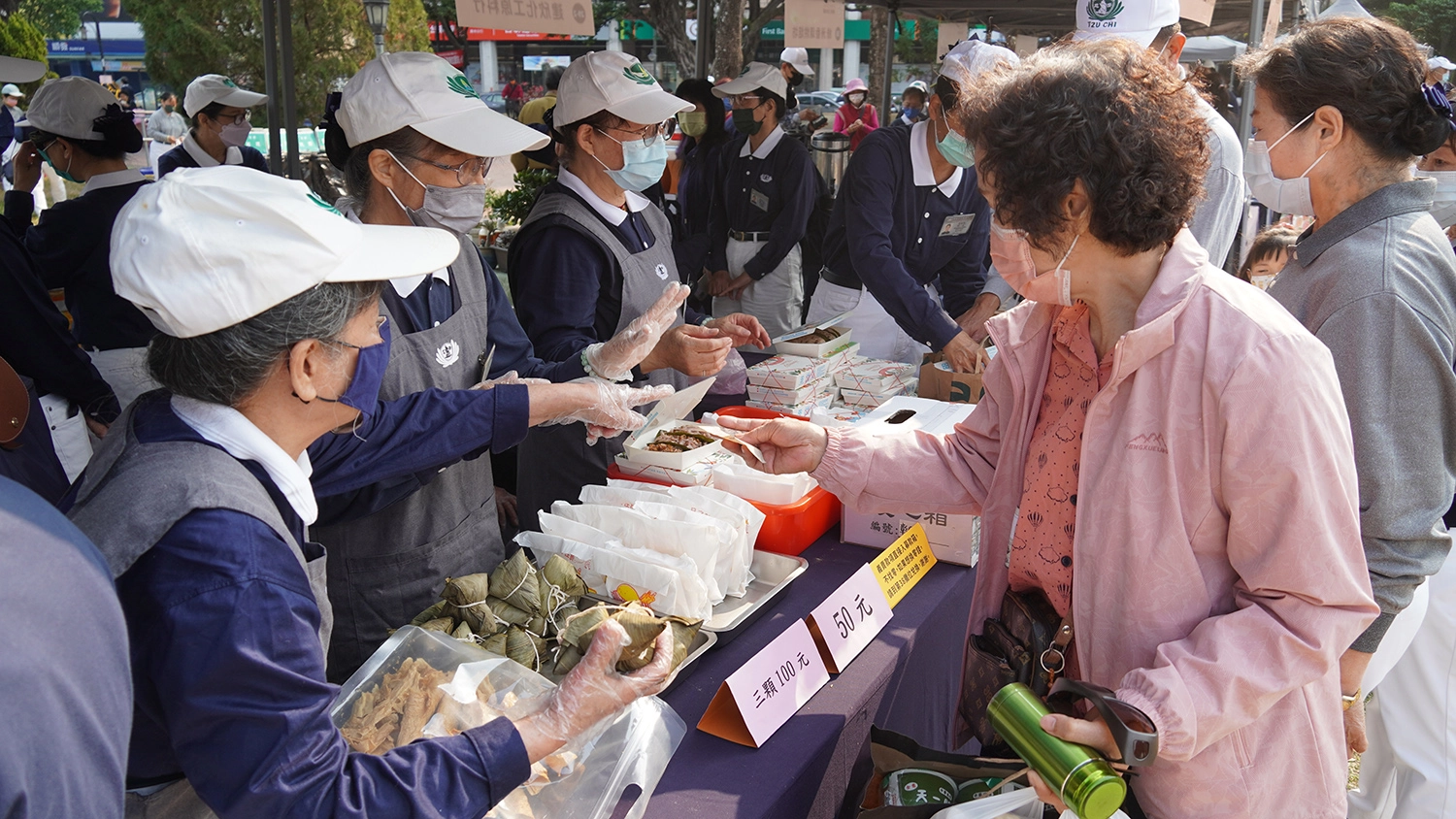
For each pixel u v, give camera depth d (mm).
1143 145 1110
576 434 2590
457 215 1849
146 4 12312
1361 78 1652
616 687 1115
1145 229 1147
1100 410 1267
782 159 4762
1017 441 1511
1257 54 1872
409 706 1234
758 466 1763
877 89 13461
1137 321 1205
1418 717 2111
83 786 710
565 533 1793
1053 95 1135
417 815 983
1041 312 1435
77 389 2889
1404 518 1511
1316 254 1717
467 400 1581
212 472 973
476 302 1944
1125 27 2541
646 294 2555
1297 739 1280
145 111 15680
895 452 1700
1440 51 15008
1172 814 1318
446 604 1545
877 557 1958
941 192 3520
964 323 3660
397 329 1749
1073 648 1425
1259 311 1186
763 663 1520
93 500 979
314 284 991
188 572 921
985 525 1564
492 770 1038
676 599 1643
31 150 4055
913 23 21266
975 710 1563
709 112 5312
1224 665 1156
